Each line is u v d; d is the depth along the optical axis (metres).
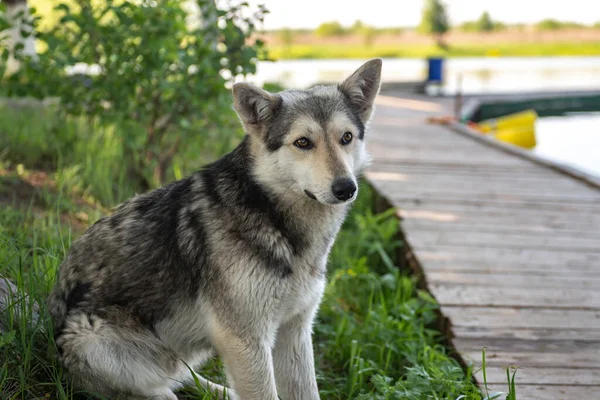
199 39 6.09
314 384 3.33
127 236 3.12
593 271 5.23
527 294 4.75
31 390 2.98
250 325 2.97
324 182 2.95
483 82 22.86
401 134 11.92
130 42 5.97
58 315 3.17
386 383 3.42
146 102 6.16
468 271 5.16
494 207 6.97
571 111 19.48
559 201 7.28
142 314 3.09
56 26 6.10
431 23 41.50
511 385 3.18
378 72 3.43
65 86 6.13
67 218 5.21
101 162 6.41
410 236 5.93
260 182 3.05
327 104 3.19
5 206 4.99
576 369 3.75
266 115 3.13
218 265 2.97
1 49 6.34
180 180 3.32
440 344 4.34
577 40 42.25
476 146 10.80
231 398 3.38
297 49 36.72
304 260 3.08
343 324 4.33
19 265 3.26
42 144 6.81
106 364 2.94
